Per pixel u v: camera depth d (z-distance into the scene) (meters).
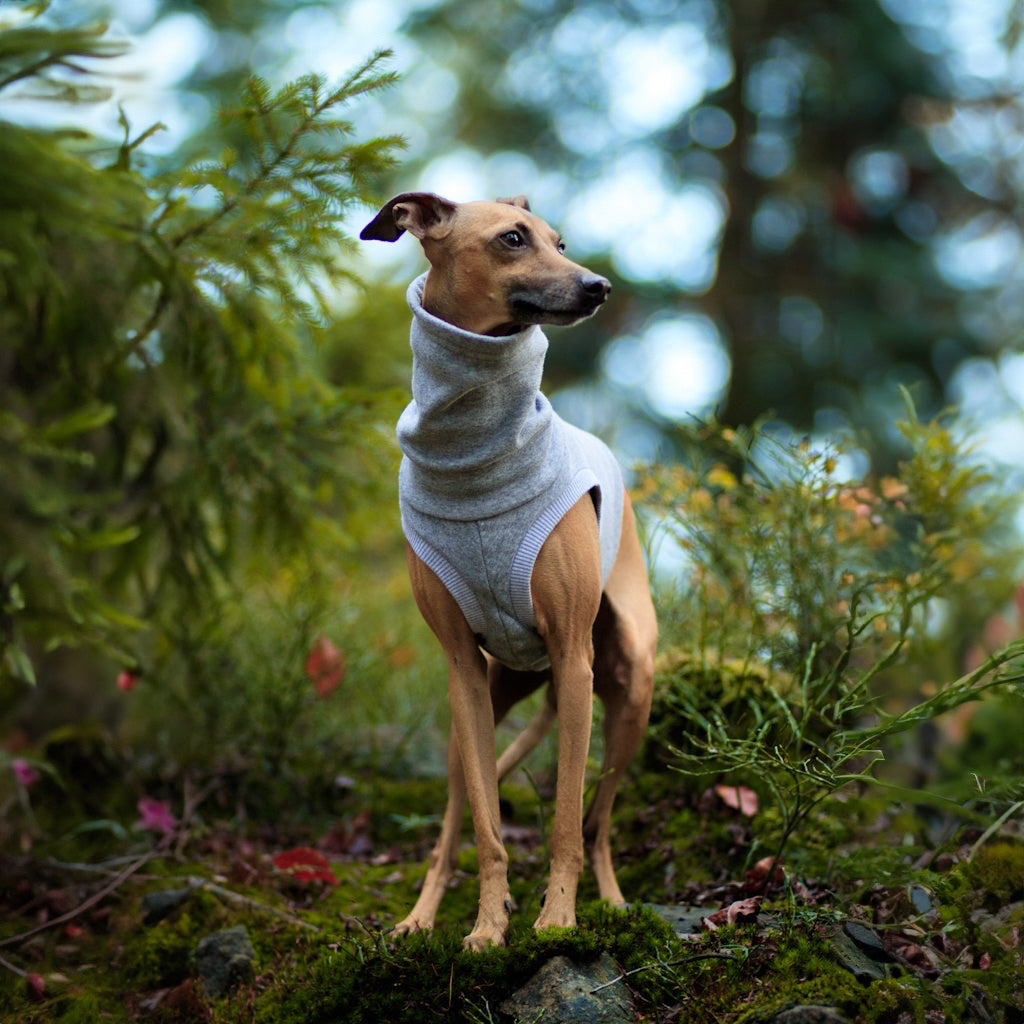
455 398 2.71
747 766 2.94
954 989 2.54
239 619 4.92
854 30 12.05
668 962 2.66
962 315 12.19
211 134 6.27
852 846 3.43
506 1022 2.60
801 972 2.58
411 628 5.47
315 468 4.34
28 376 4.39
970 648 5.29
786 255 12.60
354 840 4.07
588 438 3.25
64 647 5.52
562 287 2.63
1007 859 2.92
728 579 4.11
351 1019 2.70
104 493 4.64
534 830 4.09
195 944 3.29
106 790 4.36
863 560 4.04
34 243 3.62
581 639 2.88
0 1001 3.10
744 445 3.97
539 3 12.34
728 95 12.22
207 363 4.10
